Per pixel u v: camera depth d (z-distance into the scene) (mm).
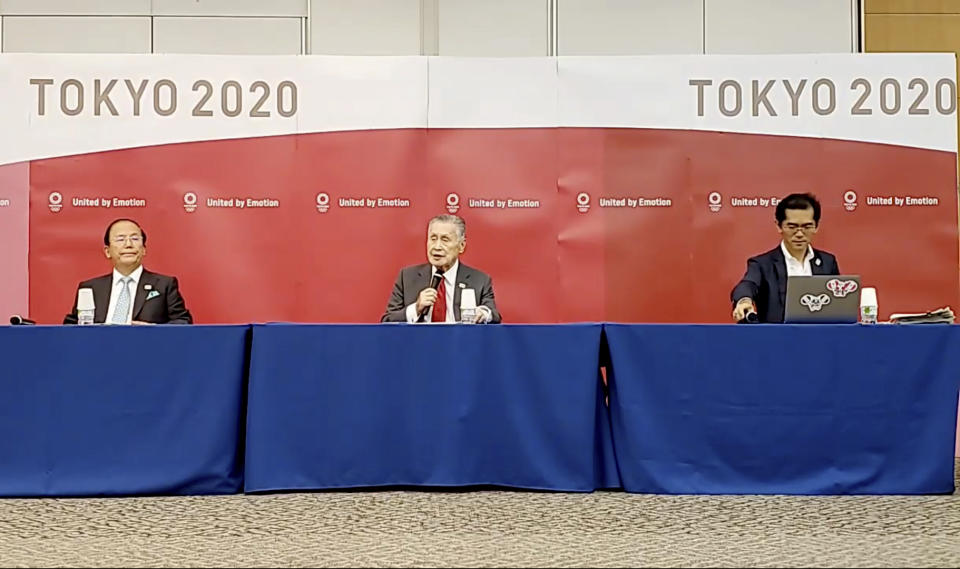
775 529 3227
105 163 5219
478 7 6348
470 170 5297
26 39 6336
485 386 3795
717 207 5305
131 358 3744
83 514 3463
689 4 6324
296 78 5285
